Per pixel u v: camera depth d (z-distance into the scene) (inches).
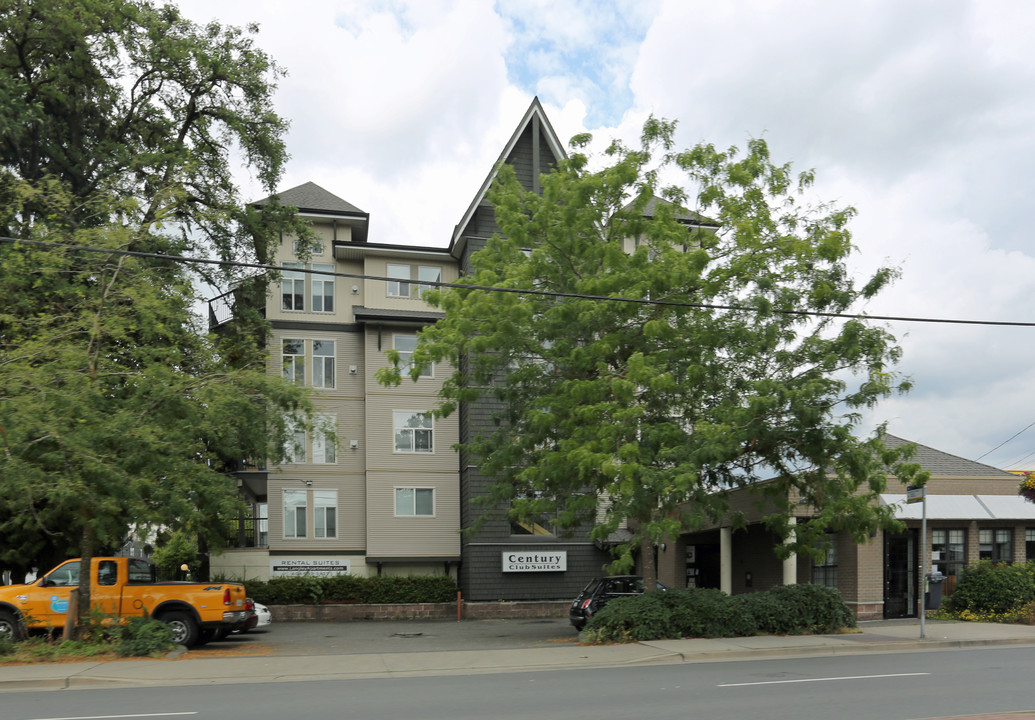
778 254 734.5
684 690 465.7
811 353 724.0
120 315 729.6
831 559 1007.6
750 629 736.3
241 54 1138.0
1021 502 1016.2
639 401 768.3
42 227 754.2
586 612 881.5
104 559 783.1
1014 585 917.8
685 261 698.8
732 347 733.3
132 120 1127.0
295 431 797.2
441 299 766.5
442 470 1424.7
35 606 768.3
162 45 1059.9
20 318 736.3
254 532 1365.7
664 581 1323.8
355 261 1465.3
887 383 693.9
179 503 701.9
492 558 1339.8
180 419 713.6
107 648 669.3
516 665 606.9
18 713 425.1
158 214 779.4
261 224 1170.0
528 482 862.5
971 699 426.0
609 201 768.9
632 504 701.9
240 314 1189.7
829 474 888.3
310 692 490.3
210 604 774.5
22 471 608.4
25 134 967.6
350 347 1440.7
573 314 753.0
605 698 441.1
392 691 486.3
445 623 1189.7
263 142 1154.7
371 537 1375.5
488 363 819.4
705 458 670.5
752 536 1111.6
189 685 540.7
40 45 1013.8
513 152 1417.3
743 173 737.0
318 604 1267.2
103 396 697.0
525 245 803.4
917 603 982.4
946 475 1043.3
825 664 585.6
